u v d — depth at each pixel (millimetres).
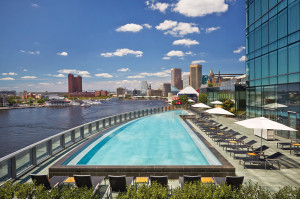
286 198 4477
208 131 15836
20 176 7402
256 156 9594
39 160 8781
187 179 5719
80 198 4457
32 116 180000
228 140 12367
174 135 15656
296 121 14164
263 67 18453
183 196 4430
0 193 4746
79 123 137625
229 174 7496
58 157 9625
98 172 7582
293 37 14266
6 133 106938
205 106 22484
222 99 34375
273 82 16906
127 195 4504
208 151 10484
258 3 19062
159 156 10359
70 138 11859
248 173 8000
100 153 10930
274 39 16625
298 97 13898
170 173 7566
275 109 16719
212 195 4570
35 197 4758
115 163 9352
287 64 15055
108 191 6105
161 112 33281
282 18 15469
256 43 19625
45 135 102438
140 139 14266
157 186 5012
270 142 13461
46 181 5730
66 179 6586
